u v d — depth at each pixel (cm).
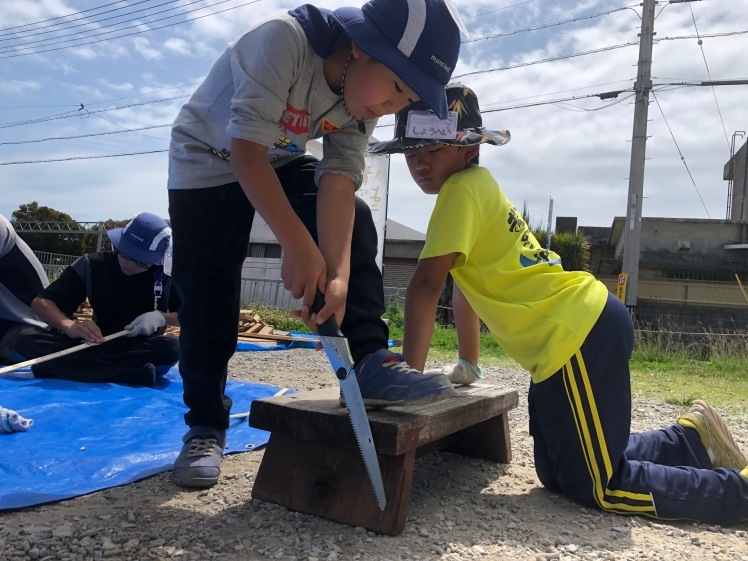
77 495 225
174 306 450
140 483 243
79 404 360
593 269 2331
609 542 200
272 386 468
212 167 226
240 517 208
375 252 221
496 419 282
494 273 233
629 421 225
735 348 902
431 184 251
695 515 217
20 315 458
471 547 191
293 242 175
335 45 187
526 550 191
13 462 252
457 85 253
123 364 430
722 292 2064
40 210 3250
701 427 252
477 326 280
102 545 181
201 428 248
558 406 224
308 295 176
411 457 201
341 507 205
